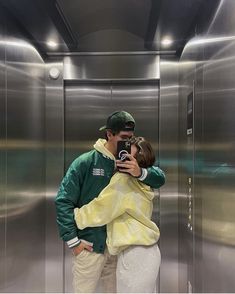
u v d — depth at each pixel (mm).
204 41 2045
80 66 2713
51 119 2756
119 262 1630
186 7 2131
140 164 1661
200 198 2164
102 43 2674
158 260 1642
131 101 2785
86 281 1731
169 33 2475
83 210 1667
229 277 1621
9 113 2248
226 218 1663
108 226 1668
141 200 1639
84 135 2803
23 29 2391
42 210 2770
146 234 1613
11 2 2082
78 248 1686
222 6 1710
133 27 2568
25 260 2527
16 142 2344
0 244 2150
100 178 1693
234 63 1550
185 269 2590
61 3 2180
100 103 2793
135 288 1575
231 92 1584
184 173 2594
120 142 1650
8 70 2217
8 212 2254
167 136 2730
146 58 2705
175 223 2748
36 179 2676
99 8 2316
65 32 2447
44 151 2764
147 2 2186
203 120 2074
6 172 2217
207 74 1984
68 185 1694
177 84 2705
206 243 2035
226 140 1652
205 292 2062
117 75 2711
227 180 1644
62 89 2732
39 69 2666
